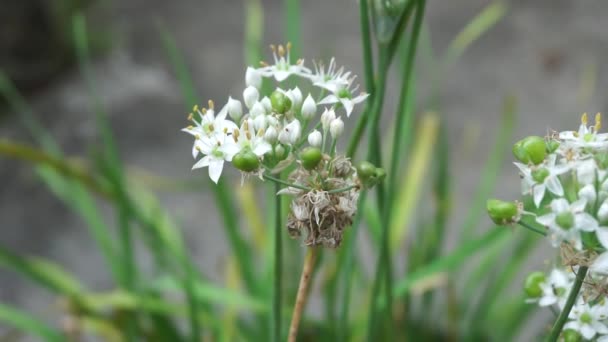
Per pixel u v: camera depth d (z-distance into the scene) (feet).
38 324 1.46
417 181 1.65
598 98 3.07
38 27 3.45
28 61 3.42
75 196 1.60
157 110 3.16
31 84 3.40
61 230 2.49
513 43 3.50
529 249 1.54
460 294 1.92
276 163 0.88
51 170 1.63
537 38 3.51
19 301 2.17
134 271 1.45
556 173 0.82
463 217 2.39
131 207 1.39
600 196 0.81
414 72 1.41
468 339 1.56
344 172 0.87
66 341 1.47
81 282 2.27
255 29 1.68
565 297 0.90
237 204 2.15
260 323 1.45
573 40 3.48
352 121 2.66
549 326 0.93
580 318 0.88
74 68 3.52
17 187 2.68
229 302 1.41
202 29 3.84
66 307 1.47
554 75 3.26
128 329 1.49
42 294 2.20
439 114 1.56
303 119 0.89
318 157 0.85
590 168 0.81
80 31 1.51
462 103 3.09
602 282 0.84
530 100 3.11
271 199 1.48
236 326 1.50
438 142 1.55
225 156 0.86
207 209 2.54
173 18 3.94
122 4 4.02
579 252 0.81
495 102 3.10
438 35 3.62
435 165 1.65
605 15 3.65
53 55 3.49
